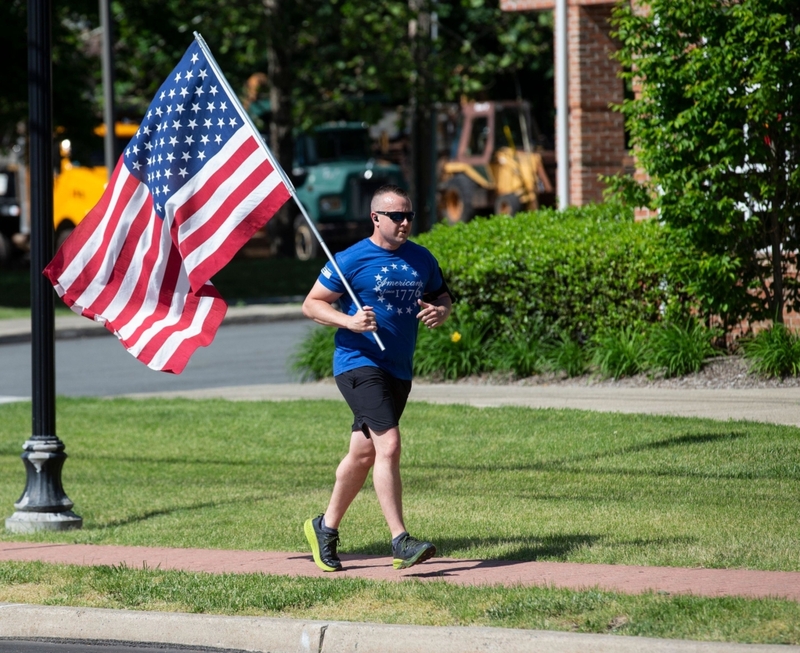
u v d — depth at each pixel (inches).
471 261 1915.6
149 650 788.6
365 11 4106.8
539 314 1889.8
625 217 1973.4
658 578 843.4
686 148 1649.9
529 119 4089.6
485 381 1866.4
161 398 1926.7
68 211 4505.4
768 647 669.3
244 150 999.6
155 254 1026.1
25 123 4315.9
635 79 1841.8
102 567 929.5
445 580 864.9
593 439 1375.5
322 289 895.1
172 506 1223.5
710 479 1173.1
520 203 3961.6
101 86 4493.1
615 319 1819.6
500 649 714.8
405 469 1305.4
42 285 1164.5
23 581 909.8
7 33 3786.9
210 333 1014.4
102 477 1378.0
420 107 4234.7
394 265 893.2
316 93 4441.4
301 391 1929.1
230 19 4138.8
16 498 1332.4
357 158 4493.1
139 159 1029.2
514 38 4234.7
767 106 1584.6
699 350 1707.7
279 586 853.2
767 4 1604.3
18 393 2188.7
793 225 1707.7
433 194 4178.2
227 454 1472.7
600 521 1038.4
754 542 936.9
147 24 4224.9
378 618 773.3
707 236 1678.2
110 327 1023.0
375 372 892.0
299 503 1196.5
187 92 1013.2
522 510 1098.7
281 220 4581.7
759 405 1494.8
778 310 1706.4
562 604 760.3
